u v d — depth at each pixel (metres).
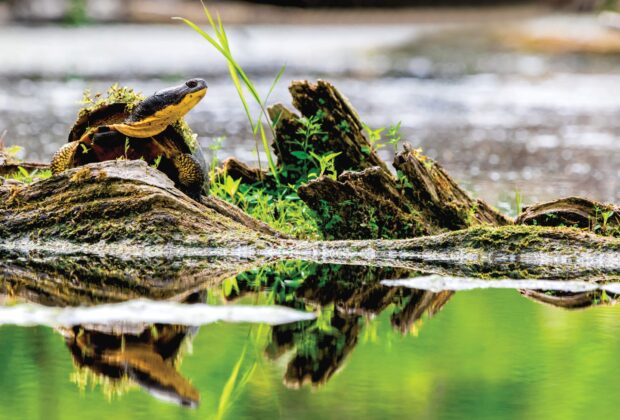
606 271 9.15
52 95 30.31
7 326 6.77
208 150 19.47
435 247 9.79
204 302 7.64
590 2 61.62
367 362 6.08
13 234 9.98
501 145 21.45
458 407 5.25
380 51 46.22
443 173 10.83
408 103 29.62
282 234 10.34
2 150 12.30
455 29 54.81
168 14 63.78
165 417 5.11
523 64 41.53
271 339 6.59
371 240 9.95
